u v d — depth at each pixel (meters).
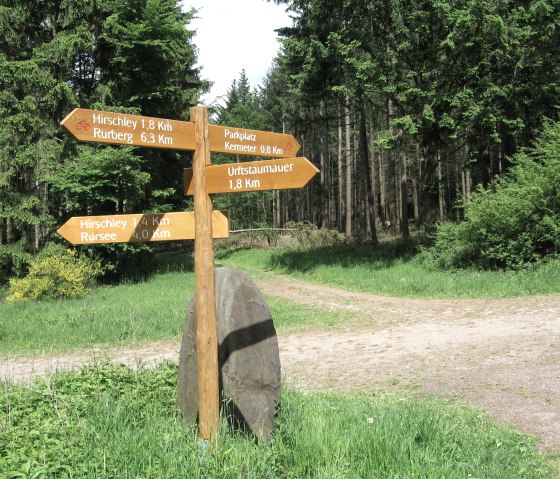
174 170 27.36
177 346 10.16
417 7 19.42
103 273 21.52
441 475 3.65
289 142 4.99
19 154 21.61
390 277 17.80
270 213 56.53
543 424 5.37
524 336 8.99
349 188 34.06
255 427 4.57
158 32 24.25
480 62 18.73
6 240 26.09
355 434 4.12
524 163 18.05
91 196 21.11
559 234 15.22
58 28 23.56
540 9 18.19
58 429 4.01
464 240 17.48
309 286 19.00
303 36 22.11
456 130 18.81
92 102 23.92
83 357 9.41
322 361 8.66
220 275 4.82
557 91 20.02
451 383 6.96
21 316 13.70
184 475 3.33
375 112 27.67
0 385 5.88
